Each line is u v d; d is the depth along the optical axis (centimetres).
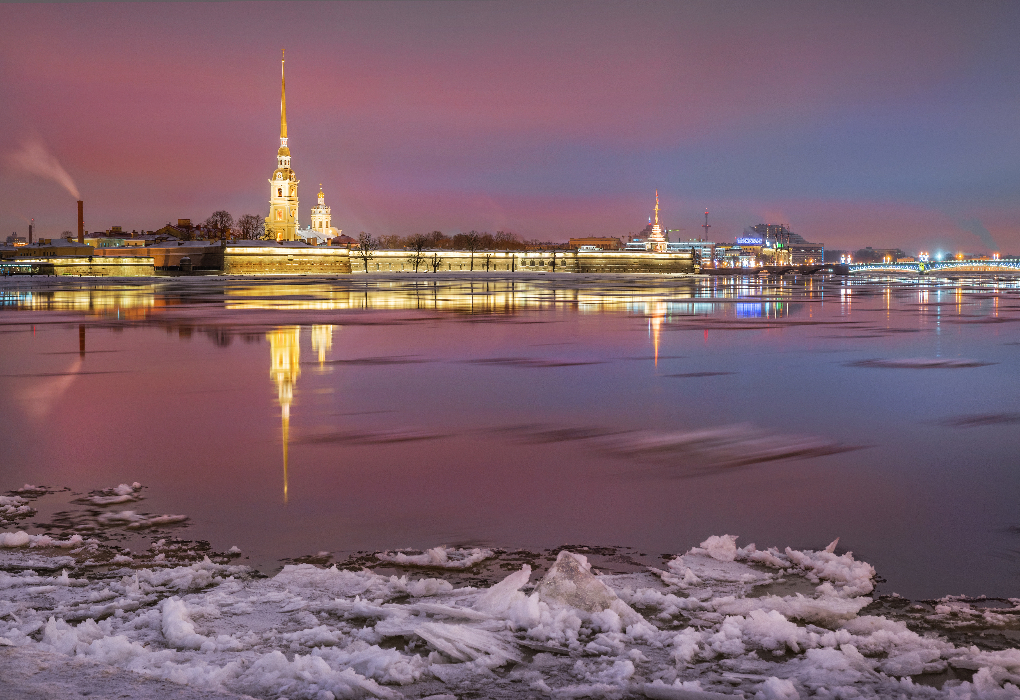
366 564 1023
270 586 923
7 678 588
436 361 3491
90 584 935
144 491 1373
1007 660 737
